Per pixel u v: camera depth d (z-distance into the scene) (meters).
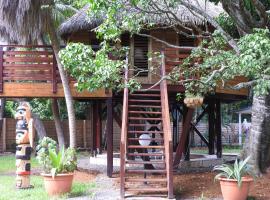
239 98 14.99
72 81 12.40
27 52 12.55
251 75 7.08
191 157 15.66
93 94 12.29
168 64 12.85
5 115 24.98
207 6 14.51
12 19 11.20
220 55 8.31
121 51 9.80
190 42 13.73
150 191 9.34
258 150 11.34
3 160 17.88
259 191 9.70
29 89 12.41
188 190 9.95
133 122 12.20
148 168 11.45
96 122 16.52
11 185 11.06
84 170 13.58
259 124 11.40
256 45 6.13
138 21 9.20
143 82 13.30
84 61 8.45
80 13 13.87
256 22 9.60
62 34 14.02
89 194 9.69
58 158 9.75
